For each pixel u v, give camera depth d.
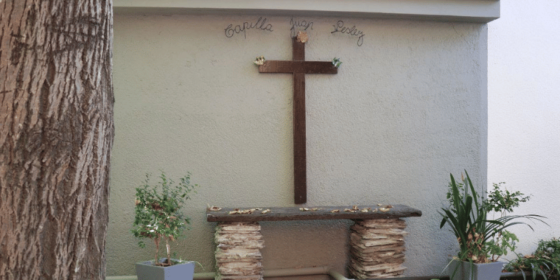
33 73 1.61
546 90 4.40
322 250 4.00
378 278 3.70
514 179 4.32
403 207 3.81
